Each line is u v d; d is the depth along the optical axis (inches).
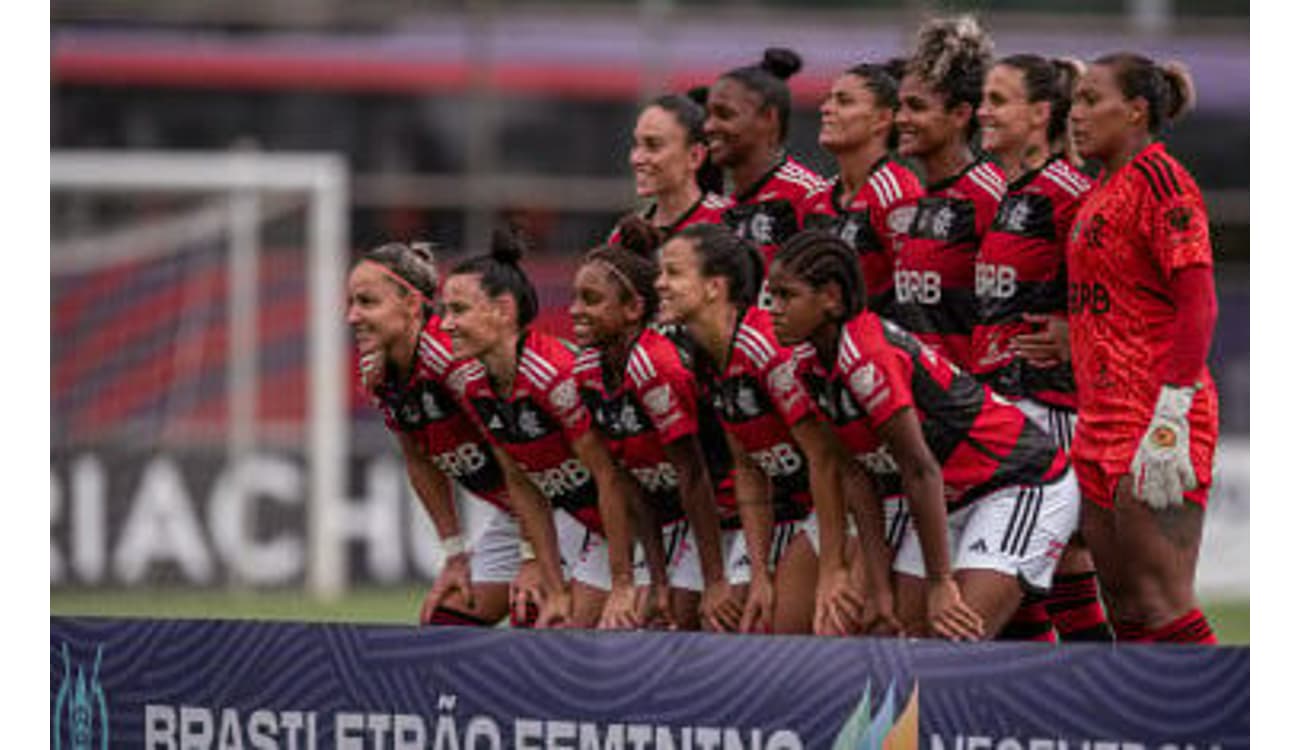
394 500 2135.8
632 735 799.1
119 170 2096.5
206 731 891.4
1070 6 2503.7
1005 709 741.9
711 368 890.1
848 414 818.8
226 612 1795.0
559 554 995.3
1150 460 842.8
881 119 978.1
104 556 2057.1
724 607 912.3
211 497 2073.1
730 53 2330.2
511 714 820.6
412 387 992.9
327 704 860.6
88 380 2091.5
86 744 929.5
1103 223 875.4
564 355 947.3
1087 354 888.9
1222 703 716.7
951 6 1844.2
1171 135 2348.7
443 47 2352.4
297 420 2153.1
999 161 981.8
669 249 871.1
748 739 779.4
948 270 962.1
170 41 2338.8
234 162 2105.1
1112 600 898.1
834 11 2481.5
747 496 907.4
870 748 761.0
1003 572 836.0
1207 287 844.0
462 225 2317.9
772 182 997.2
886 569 848.9
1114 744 728.3
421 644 838.5
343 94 2342.5
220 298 2118.6
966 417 837.2
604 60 2326.5
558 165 2315.5
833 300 803.4
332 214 2105.1
